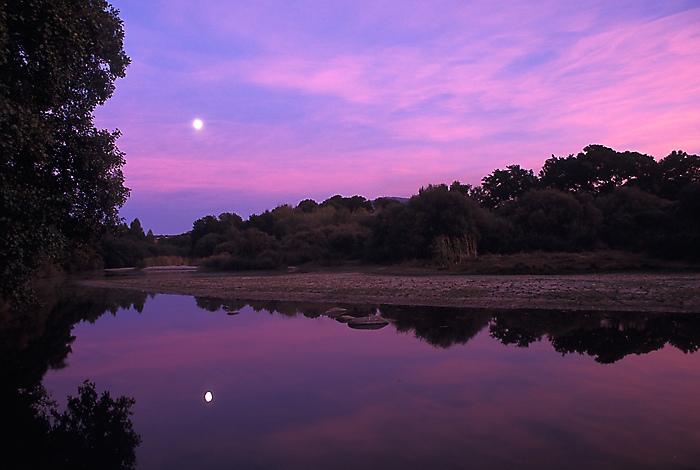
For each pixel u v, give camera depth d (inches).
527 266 836.6
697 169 1663.4
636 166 1797.5
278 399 205.6
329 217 2224.4
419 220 1233.4
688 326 344.5
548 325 364.2
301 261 1615.4
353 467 135.8
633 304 439.8
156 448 155.1
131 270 1784.0
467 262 984.3
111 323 449.7
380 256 1363.2
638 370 236.5
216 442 159.8
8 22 280.5
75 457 150.0
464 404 192.1
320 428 169.9
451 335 337.1
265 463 140.6
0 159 279.6
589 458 138.6
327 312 468.4
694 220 1007.6
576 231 1194.6
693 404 185.8
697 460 136.2
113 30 443.8
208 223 2699.3
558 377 227.8
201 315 488.7
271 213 2556.6
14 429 178.1
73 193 434.0
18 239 306.5
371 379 232.8
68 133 409.7
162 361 284.7
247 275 1168.8
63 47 326.0
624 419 170.7
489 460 138.8
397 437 159.3
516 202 1509.6
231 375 247.6
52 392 227.3
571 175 1907.0
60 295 786.8
